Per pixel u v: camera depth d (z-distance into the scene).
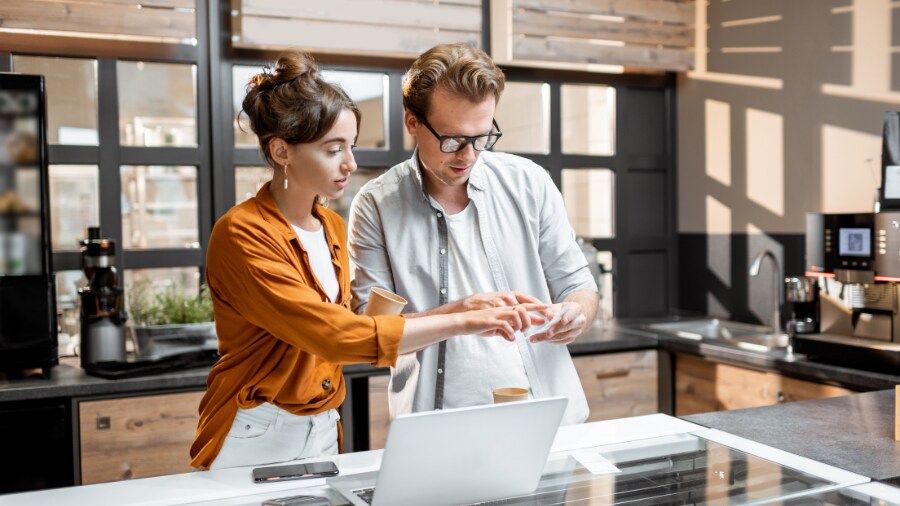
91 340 2.77
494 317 1.47
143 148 3.21
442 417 1.10
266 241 1.45
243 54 3.32
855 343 2.66
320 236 1.65
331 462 1.40
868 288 2.71
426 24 3.36
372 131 3.59
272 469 1.36
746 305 3.76
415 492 1.16
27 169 2.63
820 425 1.67
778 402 2.91
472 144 1.68
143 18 3.01
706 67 3.93
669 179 4.17
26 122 2.63
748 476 1.29
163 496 1.24
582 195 4.26
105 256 2.78
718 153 3.89
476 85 1.62
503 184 1.94
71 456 2.58
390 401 1.98
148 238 3.39
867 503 1.17
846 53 3.20
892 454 1.45
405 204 1.91
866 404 1.86
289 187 1.56
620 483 1.26
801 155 3.43
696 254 4.06
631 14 3.73
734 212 3.81
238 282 1.44
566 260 2.00
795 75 3.45
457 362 1.85
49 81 3.10
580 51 3.62
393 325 1.40
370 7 3.26
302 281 1.45
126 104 3.24
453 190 1.91
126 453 2.63
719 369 3.17
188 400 2.69
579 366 3.24
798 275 3.46
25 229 2.63
